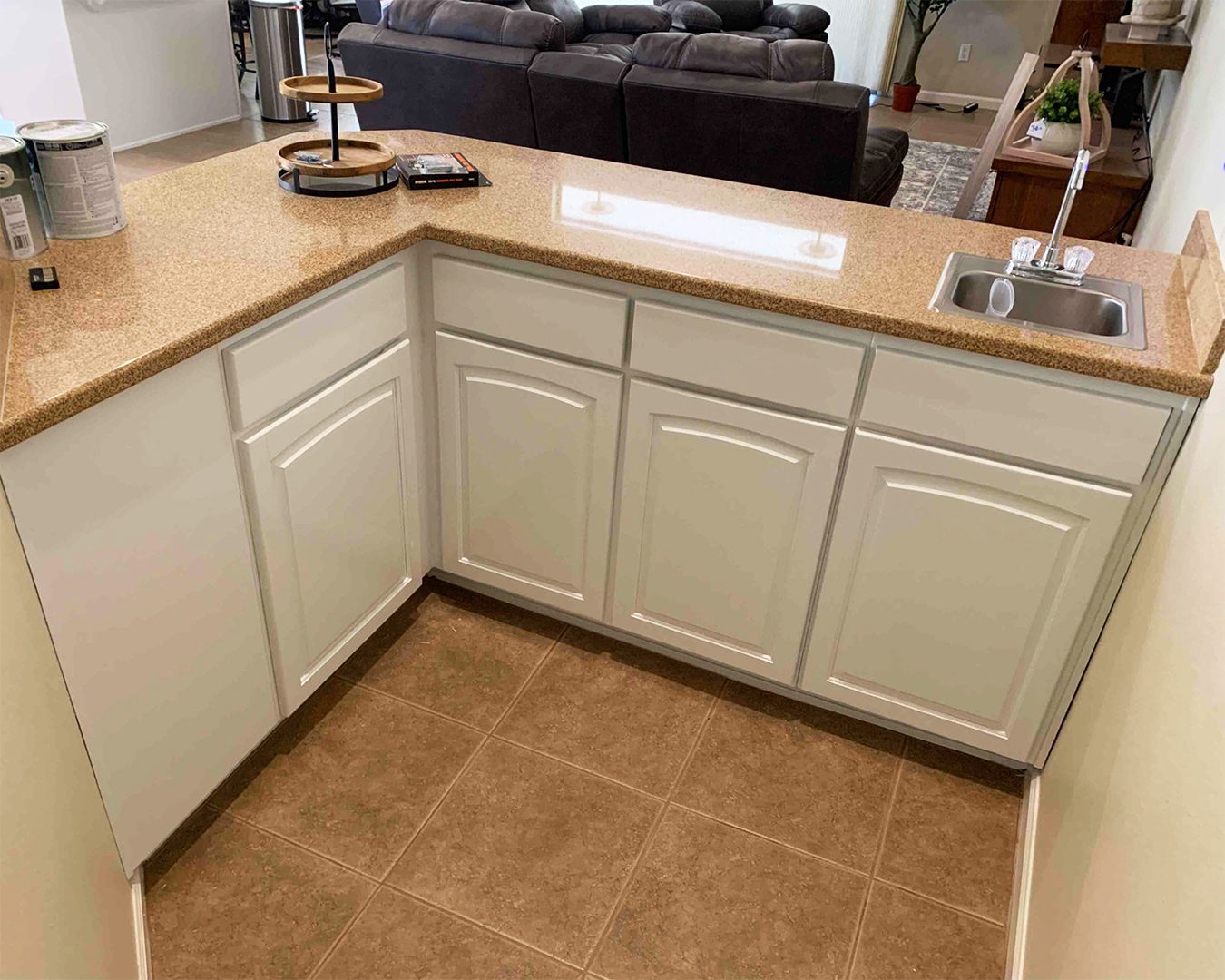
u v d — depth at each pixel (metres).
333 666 2.06
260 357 1.60
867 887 1.84
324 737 2.07
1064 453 1.65
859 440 1.79
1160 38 3.79
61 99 4.74
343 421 1.87
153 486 1.45
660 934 1.73
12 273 1.59
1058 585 1.78
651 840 1.90
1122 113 4.42
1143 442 1.59
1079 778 1.62
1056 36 6.11
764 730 2.17
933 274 1.87
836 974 1.69
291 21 6.10
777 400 1.83
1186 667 1.16
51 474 1.27
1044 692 1.90
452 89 3.76
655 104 3.37
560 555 2.24
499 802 1.96
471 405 2.13
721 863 1.87
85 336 1.41
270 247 1.79
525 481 2.17
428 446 2.24
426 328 2.09
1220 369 1.45
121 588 1.44
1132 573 1.66
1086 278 1.91
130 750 1.54
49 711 1.26
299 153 2.18
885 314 1.66
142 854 1.64
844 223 2.13
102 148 1.75
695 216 2.12
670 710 2.20
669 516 2.06
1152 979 0.98
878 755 2.13
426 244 2.00
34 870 1.10
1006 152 3.53
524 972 1.66
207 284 1.61
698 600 2.13
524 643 2.36
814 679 2.11
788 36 6.69
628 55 5.36
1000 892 1.85
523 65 3.56
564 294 1.91
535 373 2.02
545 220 2.03
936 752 2.14
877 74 7.83
